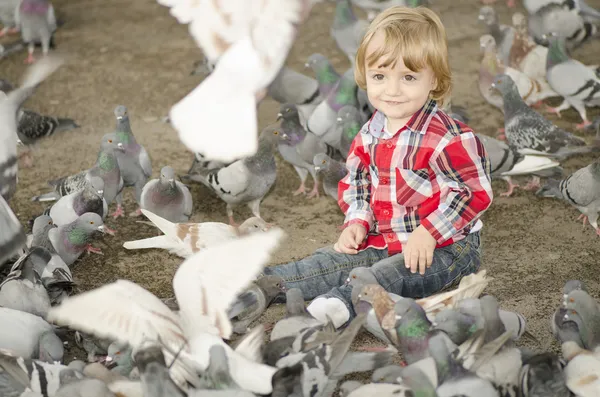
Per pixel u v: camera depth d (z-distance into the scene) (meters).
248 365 3.51
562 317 4.31
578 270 5.41
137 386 3.69
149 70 9.46
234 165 5.93
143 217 6.38
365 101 7.31
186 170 7.14
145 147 7.57
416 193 4.59
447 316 4.13
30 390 3.72
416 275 4.63
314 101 7.79
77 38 10.46
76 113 8.34
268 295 4.62
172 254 5.78
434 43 4.24
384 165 4.60
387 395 3.60
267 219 6.32
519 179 6.78
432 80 4.37
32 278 4.60
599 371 3.77
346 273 4.80
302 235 6.06
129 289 3.16
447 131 4.48
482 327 4.08
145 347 3.36
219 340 3.46
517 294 5.14
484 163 4.51
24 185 6.88
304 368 3.60
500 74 7.05
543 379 3.74
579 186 5.70
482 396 3.55
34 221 5.61
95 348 4.43
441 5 11.08
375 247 4.82
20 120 7.07
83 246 5.48
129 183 6.54
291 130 6.43
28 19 9.34
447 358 3.65
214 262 3.16
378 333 4.40
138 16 11.26
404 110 4.35
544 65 8.17
